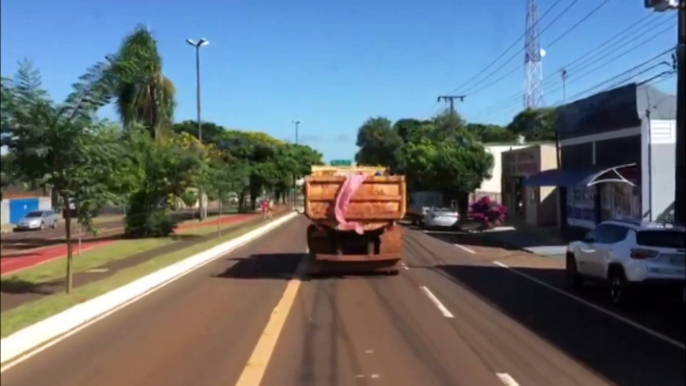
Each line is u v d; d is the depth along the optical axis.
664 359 10.59
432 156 57.81
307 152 111.06
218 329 13.07
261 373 9.70
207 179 41.00
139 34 40.50
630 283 15.30
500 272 22.97
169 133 44.56
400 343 11.71
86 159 18.33
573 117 36.75
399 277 21.41
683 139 18.17
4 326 13.61
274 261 26.61
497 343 11.73
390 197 21.02
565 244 33.84
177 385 9.17
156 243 35.19
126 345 11.73
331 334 12.50
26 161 17.86
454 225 46.81
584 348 11.35
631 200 30.92
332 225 20.95
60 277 22.16
